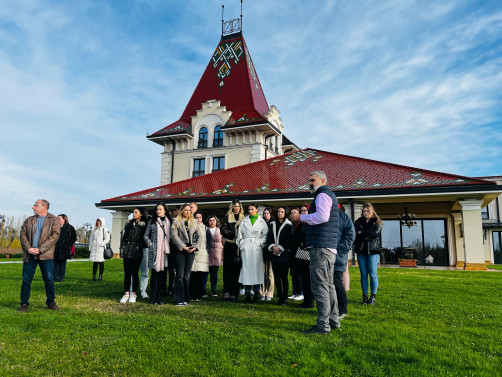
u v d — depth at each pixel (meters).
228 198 18.78
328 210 4.52
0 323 4.93
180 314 5.66
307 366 3.38
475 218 15.96
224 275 7.45
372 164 20.81
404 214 20.02
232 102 33.56
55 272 10.11
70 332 4.52
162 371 3.32
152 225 6.76
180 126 33.75
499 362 3.49
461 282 9.74
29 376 3.24
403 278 10.75
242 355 3.67
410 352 3.71
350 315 5.60
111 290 8.29
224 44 37.16
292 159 24.53
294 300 7.43
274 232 6.96
